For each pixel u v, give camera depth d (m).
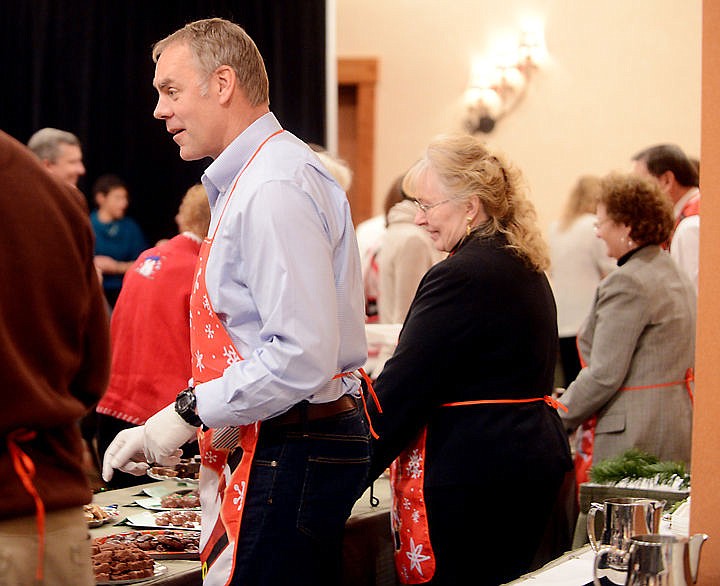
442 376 2.31
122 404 3.30
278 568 1.85
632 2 8.22
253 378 1.79
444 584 2.33
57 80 6.68
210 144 1.99
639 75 8.23
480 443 2.30
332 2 7.02
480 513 2.32
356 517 2.51
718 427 1.79
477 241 2.38
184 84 1.96
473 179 2.40
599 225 3.35
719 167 1.77
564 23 8.40
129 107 6.81
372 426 2.30
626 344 3.22
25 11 6.65
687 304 3.30
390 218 4.17
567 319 5.91
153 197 6.93
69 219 1.54
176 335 3.28
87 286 1.58
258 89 2.00
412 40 8.76
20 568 1.46
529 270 2.40
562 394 3.67
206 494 1.99
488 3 8.57
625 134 8.27
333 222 1.94
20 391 1.45
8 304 1.45
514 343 2.33
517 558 2.37
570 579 1.83
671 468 2.74
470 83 8.63
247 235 1.83
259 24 6.81
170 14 6.80
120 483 3.40
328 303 1.82
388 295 4.13
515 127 8.52
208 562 1.91
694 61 8.11
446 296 2.31
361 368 2.04
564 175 8.41
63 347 1.54
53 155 4.43
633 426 3.22
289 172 1.87
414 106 8.77
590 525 1.91
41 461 1.51
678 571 1.42
